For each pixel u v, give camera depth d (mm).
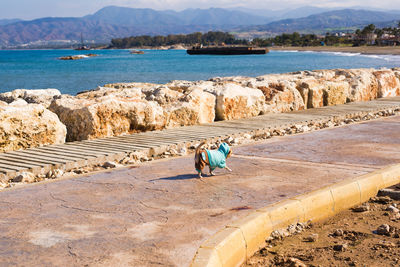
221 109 14766
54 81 56469
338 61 97000
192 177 7027
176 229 4707
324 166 7652
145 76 62750
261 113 16188
